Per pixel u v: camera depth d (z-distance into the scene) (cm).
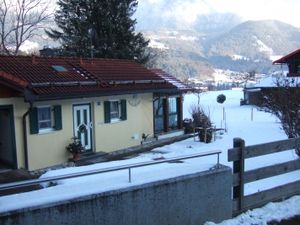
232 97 5875
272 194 773
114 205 547
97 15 3550
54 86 1505
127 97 1905
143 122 2030
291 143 787
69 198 511
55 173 657
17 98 1389
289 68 4319
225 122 2670
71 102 1602
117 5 3575
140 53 3706
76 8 3638
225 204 676
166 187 599
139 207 571
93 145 1719
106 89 1703
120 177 604
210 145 1867
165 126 2217
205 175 645
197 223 640
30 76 1508
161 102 2202
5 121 1416
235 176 708
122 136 1875
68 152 1574
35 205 485
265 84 4106
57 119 1535
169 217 605
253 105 4350
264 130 2350
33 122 1438
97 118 1731
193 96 6116
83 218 521
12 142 1389
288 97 1212
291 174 1016
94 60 2020
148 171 643
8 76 1312
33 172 1427
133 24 3684
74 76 1683
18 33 3341
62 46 3641
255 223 677
